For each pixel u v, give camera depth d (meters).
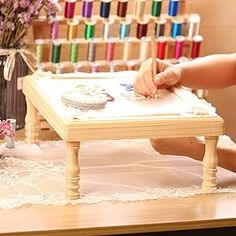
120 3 1.92
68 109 1.43
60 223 1.30
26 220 1.30
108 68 1.96
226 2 2.21
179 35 2.00
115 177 1.53
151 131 1.40
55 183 1.47
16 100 1.80
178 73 1.60
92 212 1.35
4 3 1.70
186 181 1.53
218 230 1.40
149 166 1.60
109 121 1.38
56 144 1.69
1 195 1.40
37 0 1.74
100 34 2.02
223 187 1.51
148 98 1.55
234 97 2.29
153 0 1.96
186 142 1.61
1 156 1.58
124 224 1.31
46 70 1.88
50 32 1.88
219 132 1.44
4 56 1.76
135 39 1.96
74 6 1.88
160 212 1.37
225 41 2.24
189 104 1.51
